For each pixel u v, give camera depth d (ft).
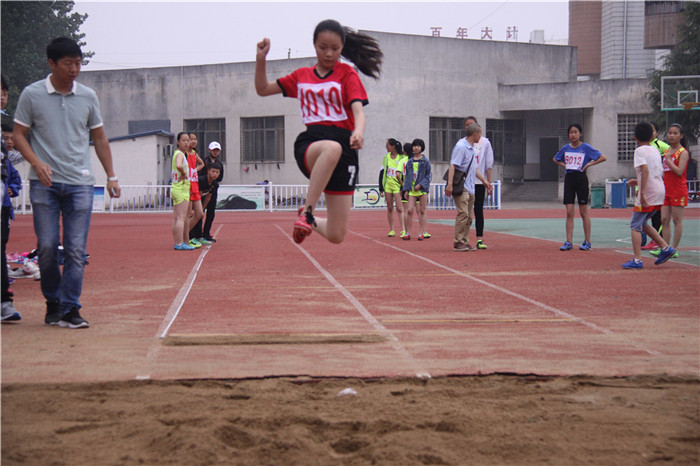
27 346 16.08
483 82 124.26
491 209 99.55
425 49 118.83
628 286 25.50
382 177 47.52
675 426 11.07
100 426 10.82
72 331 17.84
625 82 120.06
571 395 12.75
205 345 16.30
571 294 23.79
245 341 16.57
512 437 10.51
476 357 15.23
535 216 78.33
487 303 22.09
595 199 102.53
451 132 122.83
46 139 17.95
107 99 123.44
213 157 43.75
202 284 26.07
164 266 31.78
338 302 22.21
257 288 25.08
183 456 9.66
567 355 15.46
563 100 122.42
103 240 47.60
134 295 23.54
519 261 33.24
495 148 127.34
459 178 37.45
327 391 12.80
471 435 10.61
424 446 10.09
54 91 17.93
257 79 15.14
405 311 20.72
